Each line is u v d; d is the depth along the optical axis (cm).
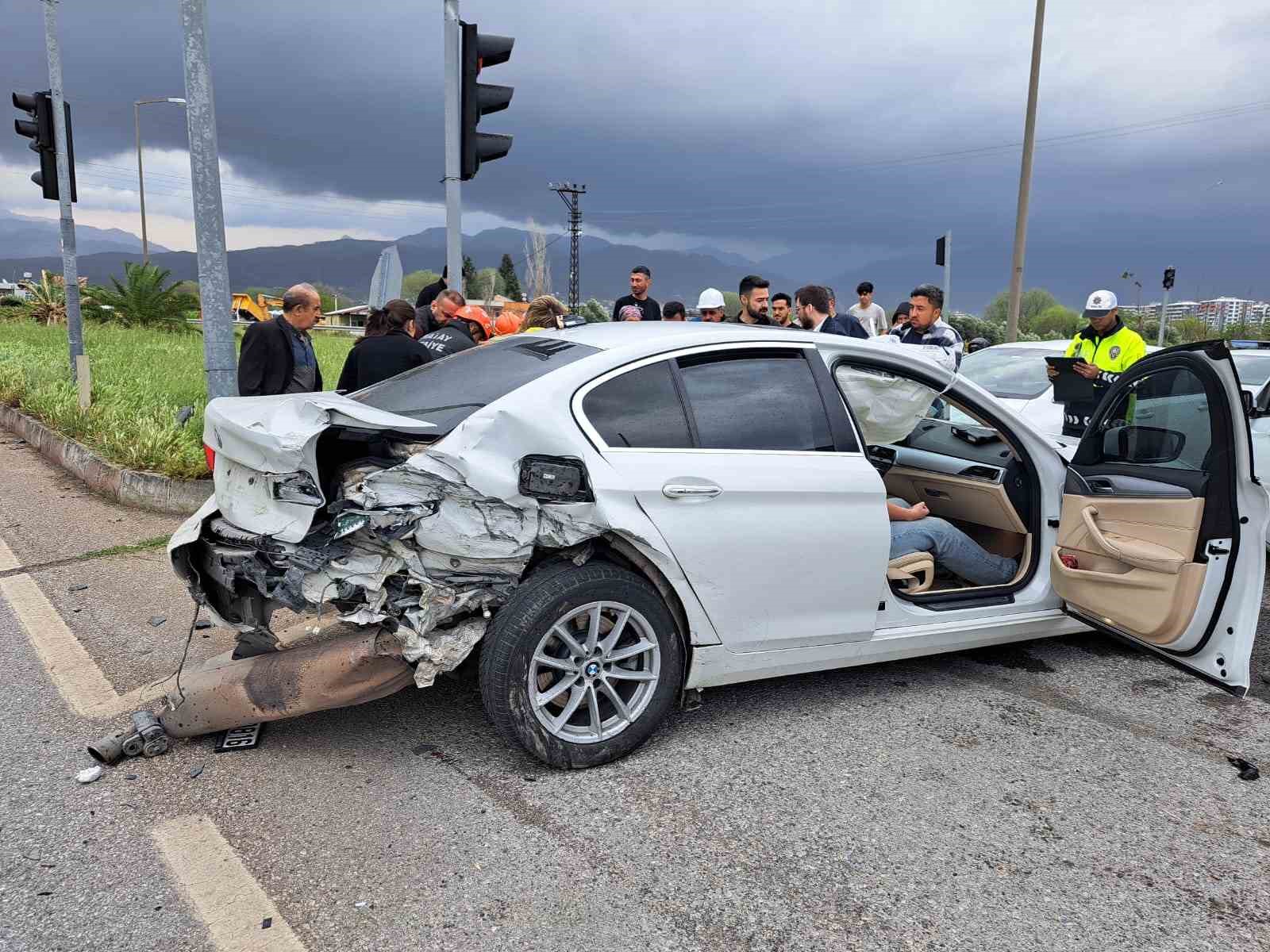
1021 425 414
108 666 394
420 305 892
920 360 391
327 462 311
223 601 329
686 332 351
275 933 228
